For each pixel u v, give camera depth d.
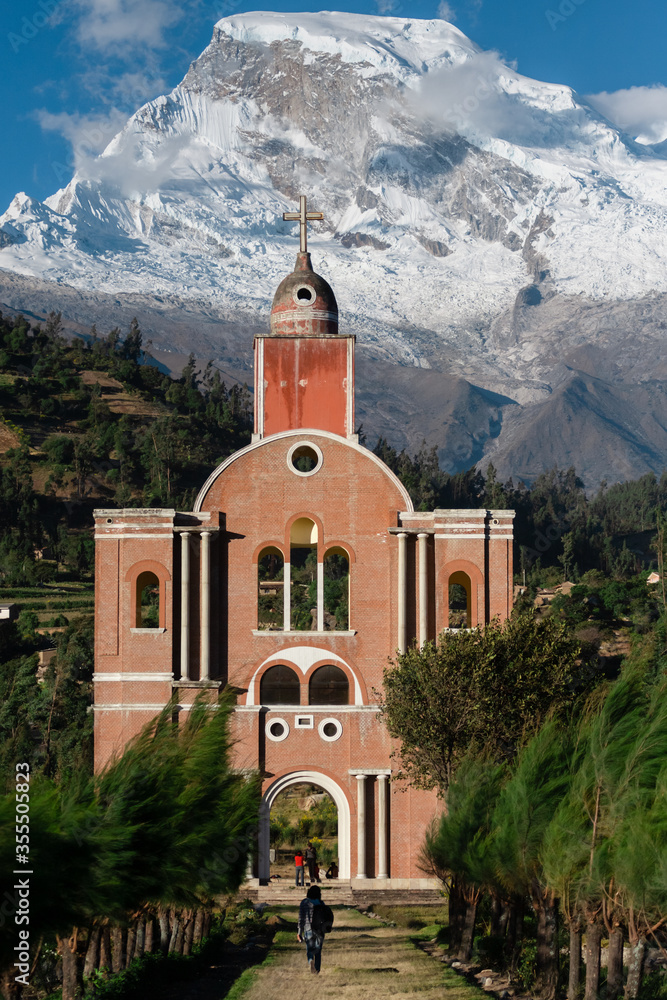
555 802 30.64
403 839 54.94
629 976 29.77
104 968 32.94
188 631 55.53
